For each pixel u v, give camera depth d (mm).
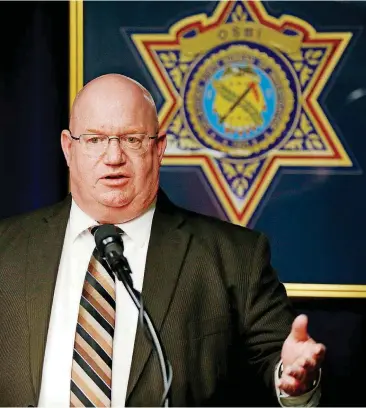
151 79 10812
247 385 9320
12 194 10734
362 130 10672
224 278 7766
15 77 10734
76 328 7363
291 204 10695
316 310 10664
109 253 6316
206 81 10805
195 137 10789
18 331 7418
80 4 10766
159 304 7465
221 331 7562
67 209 8039
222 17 10797
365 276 10633
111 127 7523
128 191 7629
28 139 10742
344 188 10672
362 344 10602
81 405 7109
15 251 7805
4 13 10758
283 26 10773
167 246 7766
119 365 7262
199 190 10750
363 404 10555
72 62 10727
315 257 10656
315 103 10727
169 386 5996
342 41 10719
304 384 6750
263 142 10750
